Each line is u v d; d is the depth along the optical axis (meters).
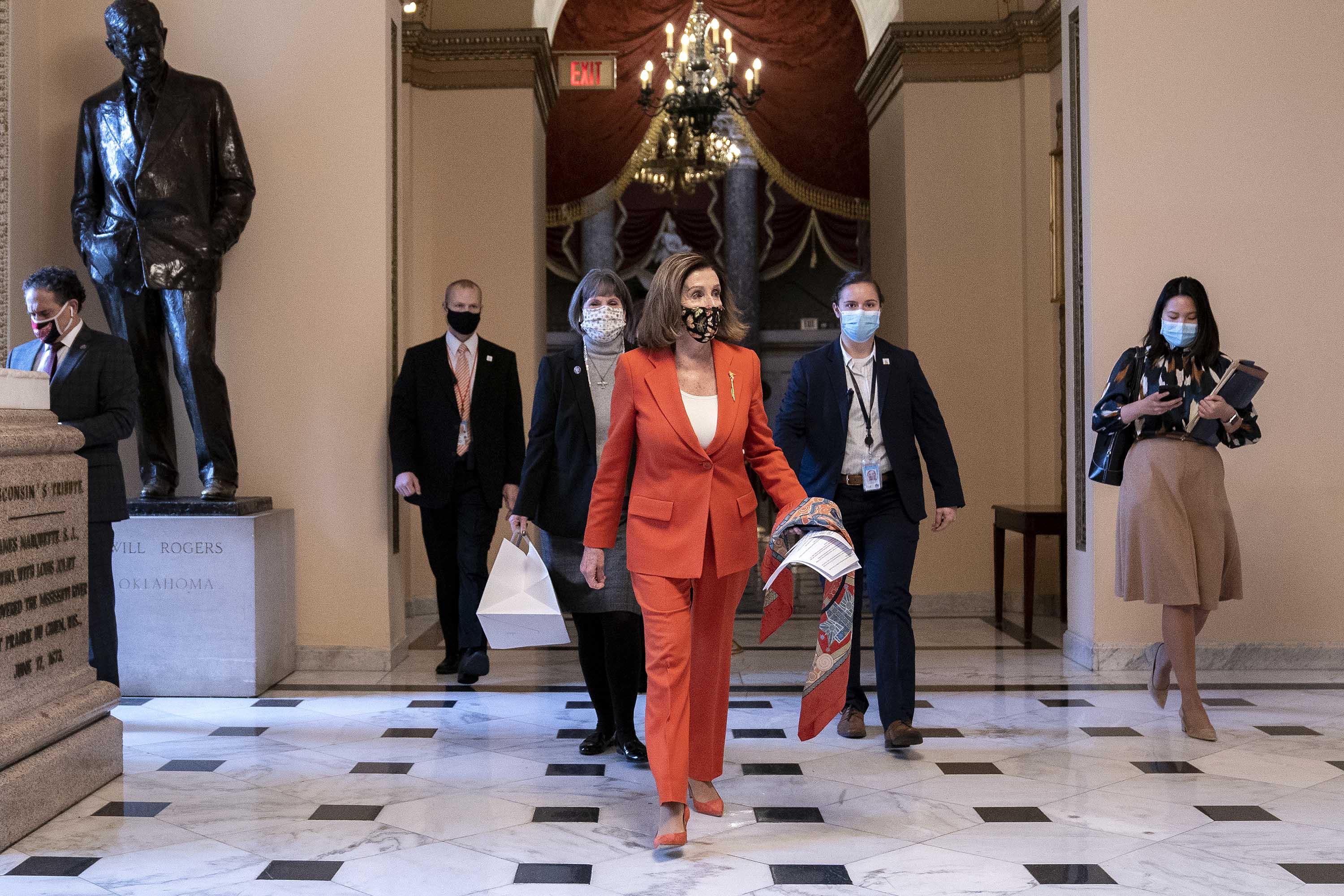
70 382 4.21
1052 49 8.11
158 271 5.10
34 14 5.56
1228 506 4.36
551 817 3.33
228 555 5.07
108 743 3.70
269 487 5.68
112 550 4.32
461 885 2.77
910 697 4.04
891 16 9.49
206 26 5.73
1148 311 5.68
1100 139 5.69
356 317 5.70
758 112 11.54
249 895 2.70
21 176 5.41
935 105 8.43
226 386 5.43
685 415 3.04
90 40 5.68
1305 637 5.65
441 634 7.13
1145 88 5.69
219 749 4.14
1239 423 4.22
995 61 8.41
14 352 4.35
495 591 3.85
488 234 8.61
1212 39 5.70
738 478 3.11
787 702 4.99
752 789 3.62
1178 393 4.30
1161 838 3.11
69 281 4.27
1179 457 4.28
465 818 3.31
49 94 5.64
